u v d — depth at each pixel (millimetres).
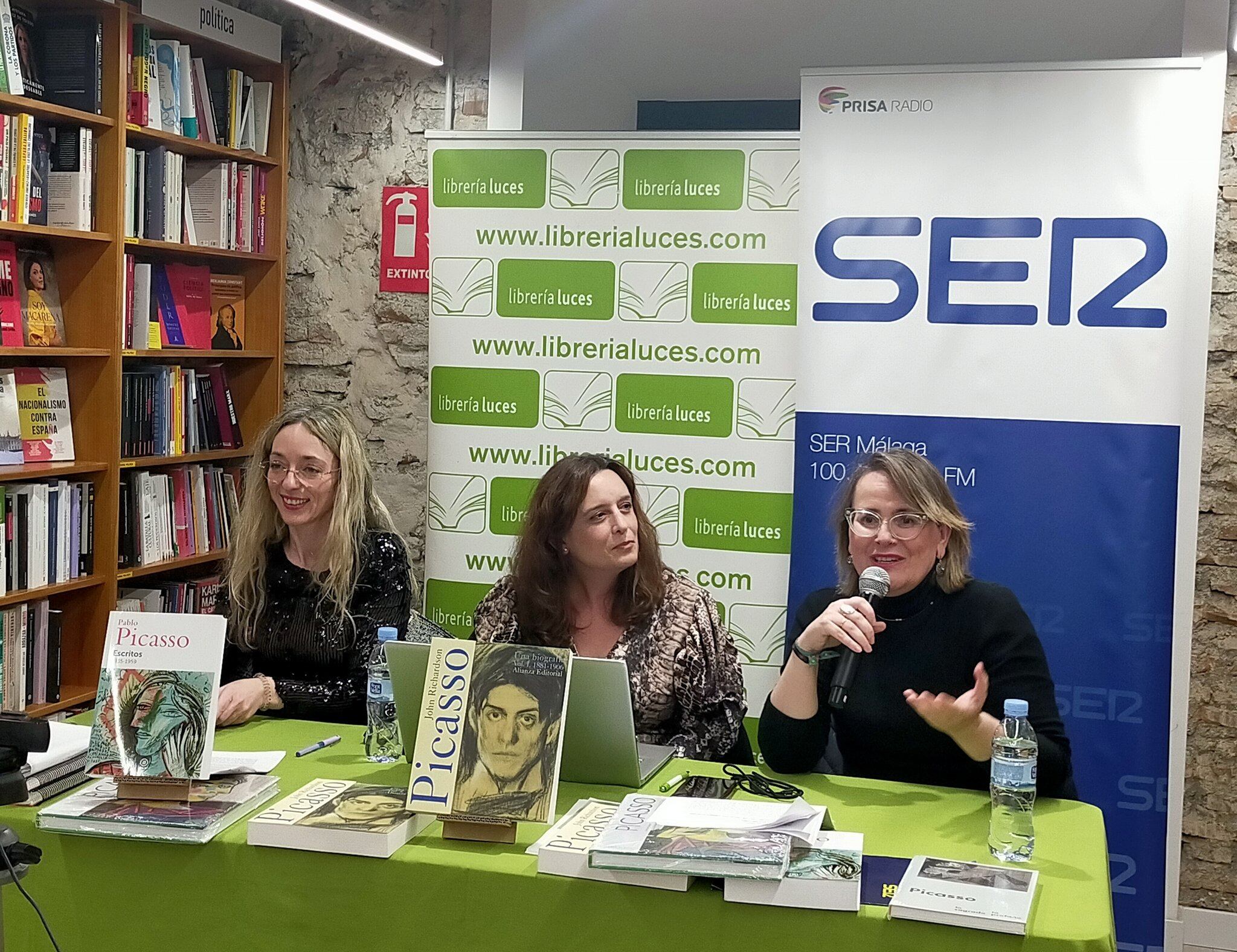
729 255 3650
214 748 2473
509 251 3809
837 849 1854
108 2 3742
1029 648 2465
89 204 3787
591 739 2211
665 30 4371
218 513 4520
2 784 1632
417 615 2562
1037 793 2309
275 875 1957
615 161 3715
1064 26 4051
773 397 3643
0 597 3537
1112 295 3262
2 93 3453
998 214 3336
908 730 2490
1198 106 3205
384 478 4555
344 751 2496
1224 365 3693
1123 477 3270
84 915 2029
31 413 3754
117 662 2105
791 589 3533
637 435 3752
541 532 2699
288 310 4629
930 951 1702
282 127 4523
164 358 4266
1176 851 3410
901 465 2543
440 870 1896
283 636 2957
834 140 3439
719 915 1785
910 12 4184
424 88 4422
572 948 1851
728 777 2355
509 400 3840
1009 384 3344
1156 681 3275
